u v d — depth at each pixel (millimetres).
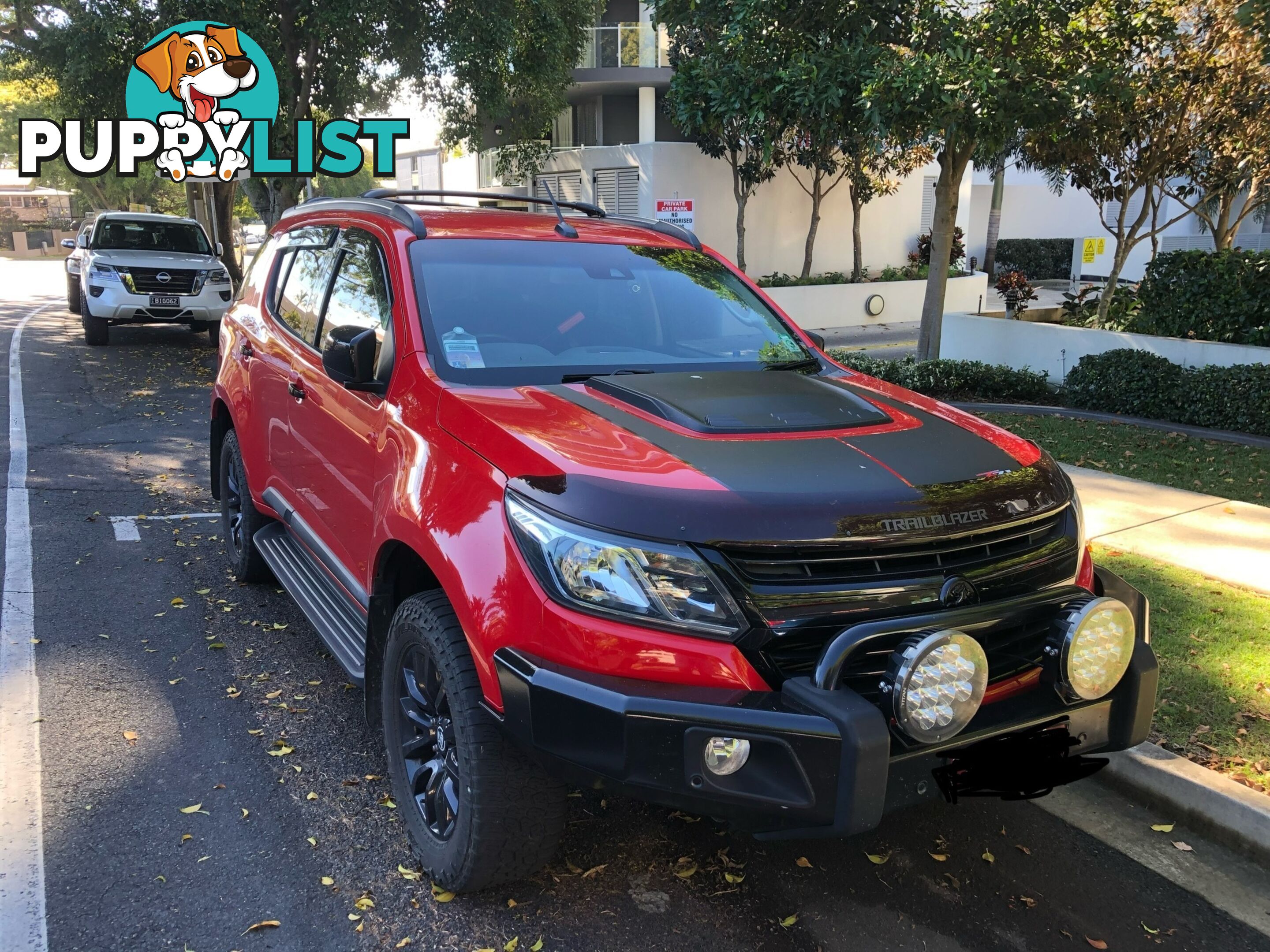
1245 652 4445
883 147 18625
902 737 2406
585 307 3756
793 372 3666
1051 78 10297
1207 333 12008
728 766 2297
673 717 2281
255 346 4887
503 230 4004
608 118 25641
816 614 2383
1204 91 11305
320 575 4418
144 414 10266
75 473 7785
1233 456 8680
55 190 61344
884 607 2445
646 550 2379
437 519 2787
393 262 3668
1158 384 10773
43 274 37375
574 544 2428
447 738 2889
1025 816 3488
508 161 22531
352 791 3490
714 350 3844
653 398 3061
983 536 2635
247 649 4656
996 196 29875
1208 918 2967
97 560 5836
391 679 3104
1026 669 2717
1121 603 2674
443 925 2816
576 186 25109
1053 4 9922
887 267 26891
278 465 4547
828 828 2287
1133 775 3598
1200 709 3934
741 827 2365
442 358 3305
